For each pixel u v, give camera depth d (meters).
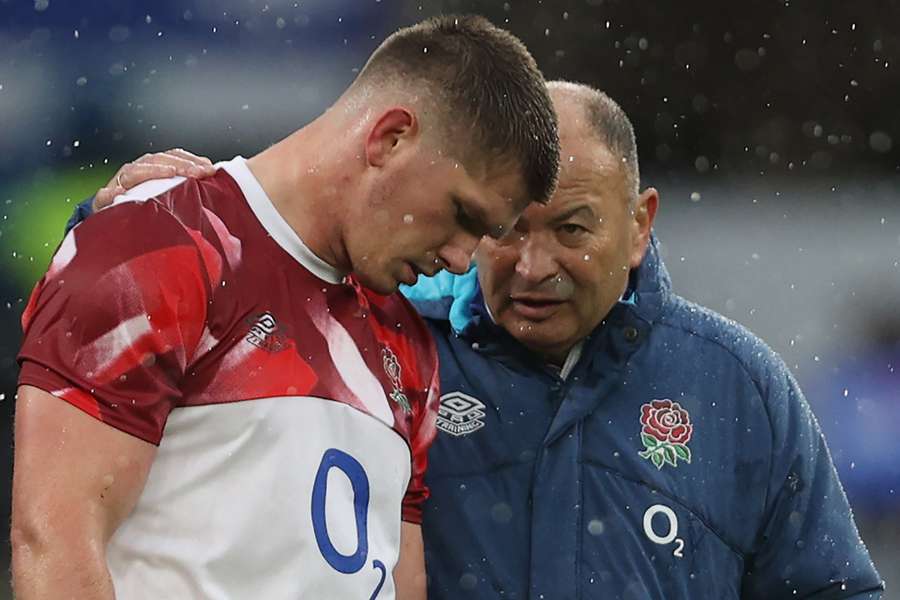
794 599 9.43
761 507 9.23
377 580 7.74
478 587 8.92
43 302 6.95
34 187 24.47
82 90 25.84
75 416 6.73
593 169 8.55
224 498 7.21
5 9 25.91
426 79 7.40
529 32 31.92
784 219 30.06
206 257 7.19
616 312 9.29
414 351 8.45
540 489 8.99
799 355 23.67
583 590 8.84
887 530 18.92
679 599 8.94
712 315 9.65
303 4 27.81
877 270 27.12
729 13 32.06
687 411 9.22
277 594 7.30
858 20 32.12
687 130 32.50
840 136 32.12
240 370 7.25
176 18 26.97
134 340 6.81
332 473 7.50
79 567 6.58
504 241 8.69
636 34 32.16
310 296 7.61
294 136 7.79
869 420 21.09
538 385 9.22
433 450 9.16
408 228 7.46
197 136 26.70
